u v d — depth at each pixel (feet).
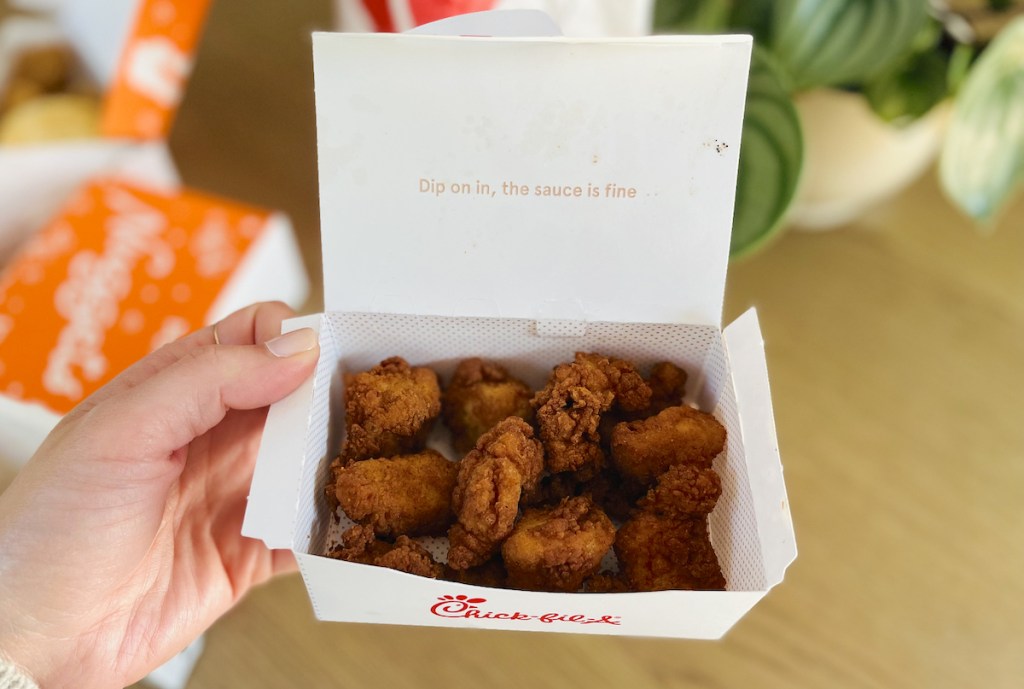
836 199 1.50
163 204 1.49
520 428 0.99
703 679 1.22
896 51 1.17
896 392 1.43
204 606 1.18
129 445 0.99
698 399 1.13
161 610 1.13
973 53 1.28
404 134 0.97
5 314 1.37
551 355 1.13
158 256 1.43
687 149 0.96
